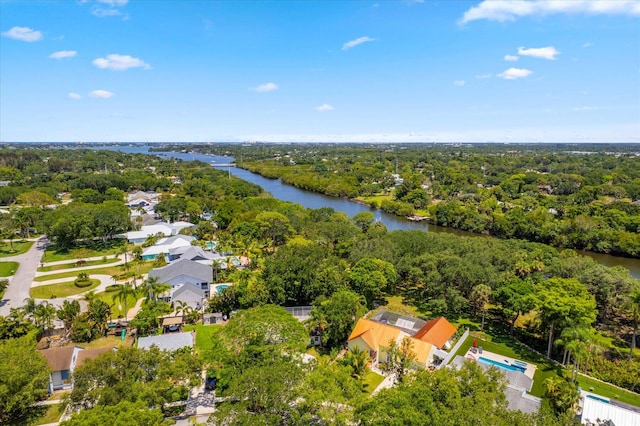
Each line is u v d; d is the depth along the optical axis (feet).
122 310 228.63
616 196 583.17
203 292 248.11
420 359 171.94
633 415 128.36
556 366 179.11
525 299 192.54
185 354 148.77
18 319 188.55
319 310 194.49
